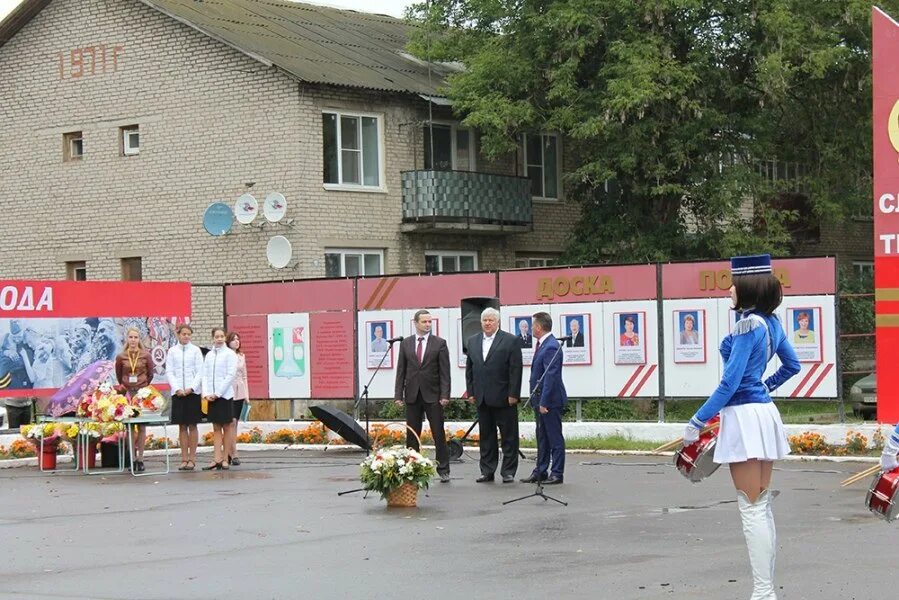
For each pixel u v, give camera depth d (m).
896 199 18.88
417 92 33.69
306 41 36.25
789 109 33.56
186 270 34.62
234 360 20.53
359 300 25.06
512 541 12.00
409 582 10.02
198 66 34.34
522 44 32.50
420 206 34.12
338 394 25.25
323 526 13.38
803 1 31.19
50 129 37.38
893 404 19.12
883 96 18.88
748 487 8.53
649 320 22.52
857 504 14.35
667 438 22.36
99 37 36.28
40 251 37.59
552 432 17.02
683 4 29.56
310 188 32.59
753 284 8.62
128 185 35.81
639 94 29.36
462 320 19.52
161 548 12.11
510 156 37.22
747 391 8.53
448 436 23.72
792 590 9.31
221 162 33.91
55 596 9.76
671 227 33.62
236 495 16.52
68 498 16.50
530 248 37.47
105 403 19.44
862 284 36.69
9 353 23.39
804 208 38.69
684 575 9.99
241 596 9.62
